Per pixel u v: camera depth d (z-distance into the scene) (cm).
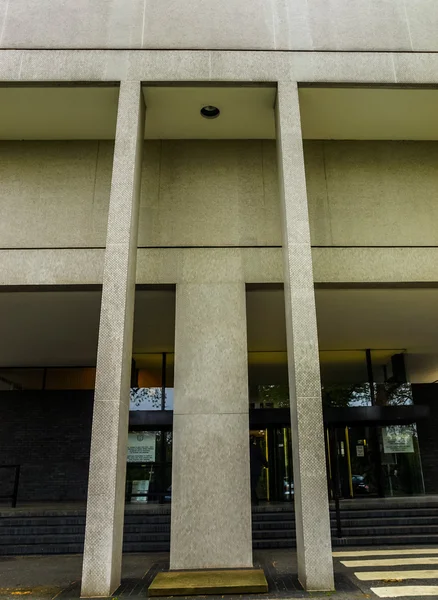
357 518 988
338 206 940
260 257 888
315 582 596
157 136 958
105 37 867
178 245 893
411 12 900
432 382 1711
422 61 864
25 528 959
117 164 773
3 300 966
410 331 1260
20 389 1561
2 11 888
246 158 960
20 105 887
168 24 878
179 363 832
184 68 841
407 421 1455
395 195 952
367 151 981
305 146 981
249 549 745
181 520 756
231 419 805
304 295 703
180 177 941
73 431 1515
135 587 628
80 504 1320
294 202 752
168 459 1352
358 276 891
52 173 949
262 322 1146
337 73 847
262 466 1398
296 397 662
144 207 916
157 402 1419
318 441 643
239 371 829
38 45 862
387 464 1449
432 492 1581
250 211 920
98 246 897
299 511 640
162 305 1002
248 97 866
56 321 1112
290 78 839
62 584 658
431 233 930
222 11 889
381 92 866
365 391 1470
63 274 876
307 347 680
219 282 873
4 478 1476
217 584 609
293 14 890
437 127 952
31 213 920
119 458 645
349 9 897
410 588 585
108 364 671
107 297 699
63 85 845
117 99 872
